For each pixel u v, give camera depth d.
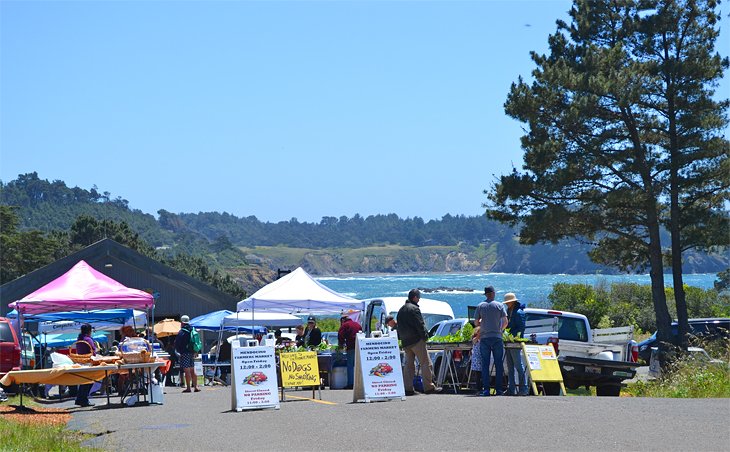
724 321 31.27
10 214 90.75
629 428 10.43
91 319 27.14
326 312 26.09
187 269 104.62
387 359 15.28
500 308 15.34
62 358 16.89
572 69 31.92
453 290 165.75
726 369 18.23
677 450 8.95
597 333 21.11
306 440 10.58
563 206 31.91
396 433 10.75
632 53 33.12
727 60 31.98
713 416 11.39
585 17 33.06
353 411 13.46
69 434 11.98
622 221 32.66
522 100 32.22
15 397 19.78
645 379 24.56
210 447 10.34
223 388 24.09
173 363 27.05
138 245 101.94
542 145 31.64
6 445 10.84
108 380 17.33
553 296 49.31
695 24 32.31
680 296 32.06
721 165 31.05
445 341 17.67
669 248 34.97
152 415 14.47
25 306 21.08
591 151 31.77
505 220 33.44
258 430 11.72
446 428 10.98
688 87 31.53
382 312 27.20
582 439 9.77
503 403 13.52
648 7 32.91
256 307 24.80
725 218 31.92
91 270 22.48
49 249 88.75
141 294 21.84
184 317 21.88
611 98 31.38
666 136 32.72
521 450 9.21
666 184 32.06
